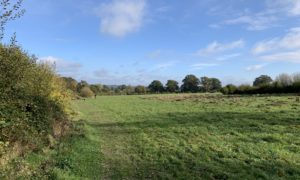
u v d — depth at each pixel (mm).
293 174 11906
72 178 11188
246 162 13828
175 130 22969
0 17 10906
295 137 18391
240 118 27297
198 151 16078
